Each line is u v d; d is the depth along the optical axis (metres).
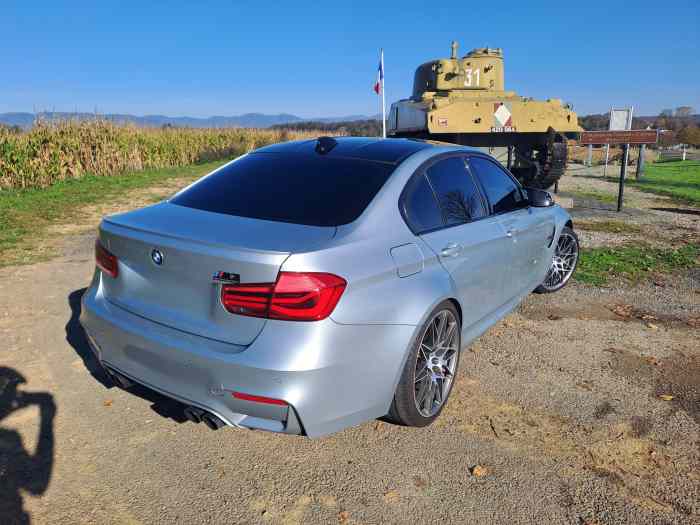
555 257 5.49
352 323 2.44
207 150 25.50
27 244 7.29
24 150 14.02
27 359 3.77
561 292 5.65
